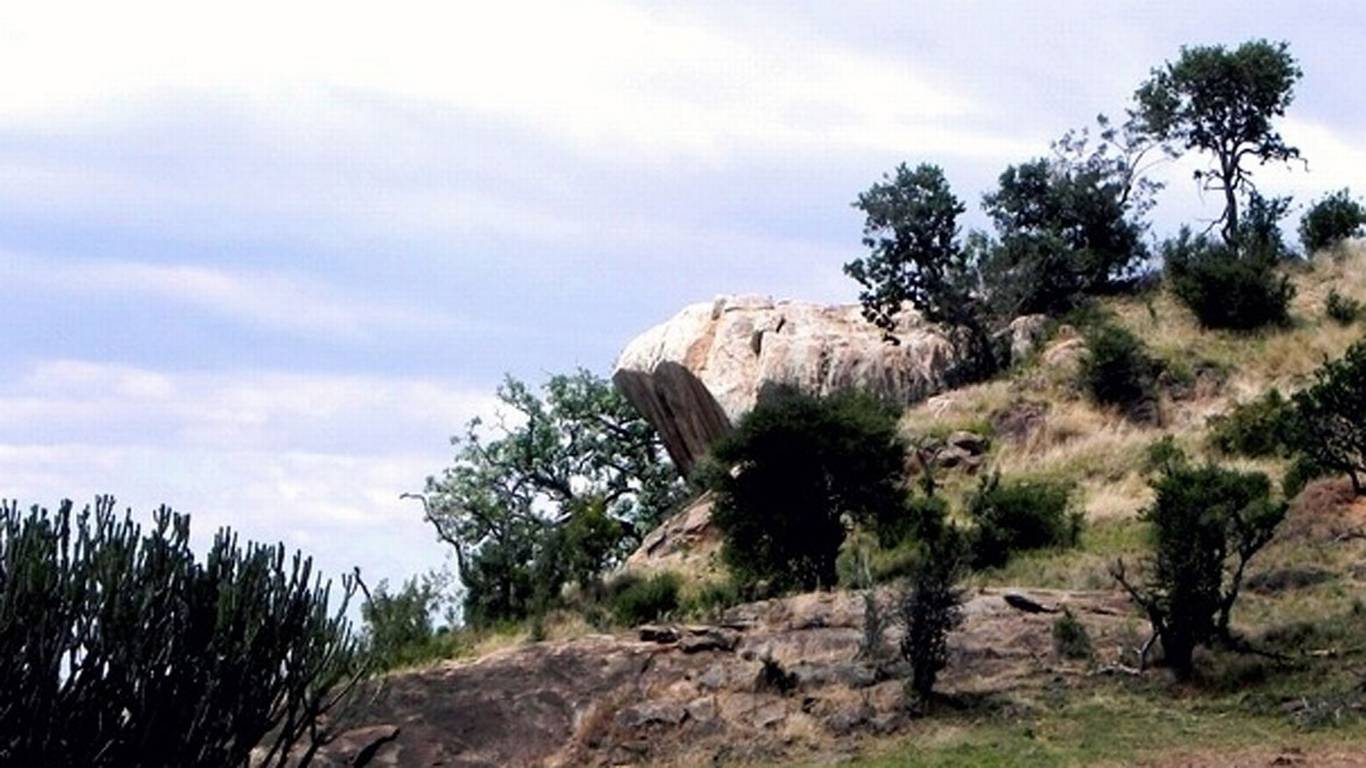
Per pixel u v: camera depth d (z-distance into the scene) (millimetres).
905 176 52062
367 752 23562
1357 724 20844
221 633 13719
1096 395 44969
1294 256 54656
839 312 54125
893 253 51656
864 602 27406
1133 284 54250
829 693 24219
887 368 50562
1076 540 34406
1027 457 42594
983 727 22359
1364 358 29469
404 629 30953
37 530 13109
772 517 33438
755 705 24234
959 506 38812
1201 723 21672
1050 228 54938
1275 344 46219
